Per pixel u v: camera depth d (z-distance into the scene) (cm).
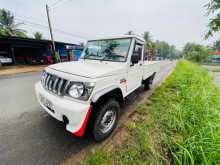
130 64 276
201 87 438
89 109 175
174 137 218
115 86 225
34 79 771
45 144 208
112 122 235
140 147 198
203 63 2736
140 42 320
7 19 2922
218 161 149
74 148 201
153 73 545
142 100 416
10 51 1753
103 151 192
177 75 829
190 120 245
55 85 198
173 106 307
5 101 395
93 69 213
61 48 2012
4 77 836
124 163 170
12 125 259
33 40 1561
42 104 225
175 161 169
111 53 290
